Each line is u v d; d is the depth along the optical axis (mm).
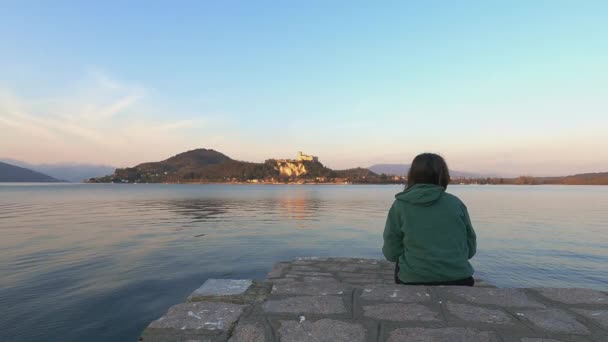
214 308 3092
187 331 2617
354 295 3244
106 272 10969
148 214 33844
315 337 2400
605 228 24297
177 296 8719
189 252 14430
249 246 16031
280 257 13609
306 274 7734
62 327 6781
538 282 10867
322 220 28859
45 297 8508
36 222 25766
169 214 34031
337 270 8094
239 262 12609
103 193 99375
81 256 13430
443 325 2580
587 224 26859
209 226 24016
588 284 10703
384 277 7477
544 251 15664
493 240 18797
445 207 3422
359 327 2559
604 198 77375
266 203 55469
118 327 6816
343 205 50969
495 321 2648
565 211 40781
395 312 2826
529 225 26109
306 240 17969
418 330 2496
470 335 2414
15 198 67000
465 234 3496
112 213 34719
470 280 3482
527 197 82875
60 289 9156
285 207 46219
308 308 2947
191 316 2902
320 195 92312
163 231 21172
